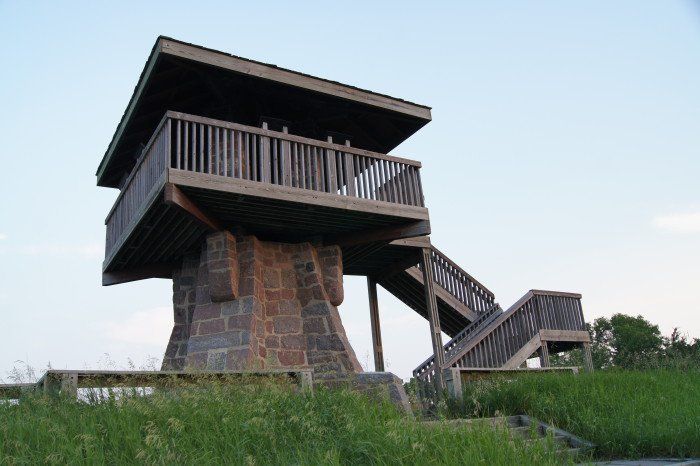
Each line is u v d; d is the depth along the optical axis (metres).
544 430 9.30
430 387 12.41
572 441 8.70
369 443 6.29
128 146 15.05
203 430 6.49
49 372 7.01
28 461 5.32
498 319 15.34
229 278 11.86
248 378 8.16
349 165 12.34
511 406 10.40
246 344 11.48
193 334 12.08
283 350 12.23
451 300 16.95
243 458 5.89
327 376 12.05
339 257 13.59
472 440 6.43
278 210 11.84
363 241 13.52
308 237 13.63
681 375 12.36
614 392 10.23
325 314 12.71
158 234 12.18
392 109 13.95
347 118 14.85
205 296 12.35
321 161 12.06
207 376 7.96
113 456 5.69
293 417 6.81
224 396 7.46
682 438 7.98
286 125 14.12
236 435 6.34
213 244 12.12
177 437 6.26
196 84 13.30
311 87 12.70
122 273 14.42
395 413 7.47
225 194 10.79
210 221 11.62
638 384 11.02
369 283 17.95
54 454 5.30
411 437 6.40
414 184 13.37
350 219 12.72
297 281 13.16
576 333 16.92
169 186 10.12
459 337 16.62
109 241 14.03
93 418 6.27
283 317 12.58
